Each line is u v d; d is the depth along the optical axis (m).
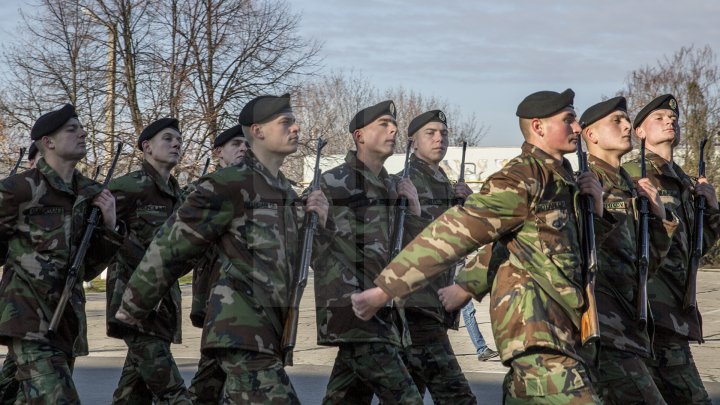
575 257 4.61
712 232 6.66
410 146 6.67
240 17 26.75
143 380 6.94
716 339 12.73
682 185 6.58
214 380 7.04
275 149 5.27
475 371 10.10
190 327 14.36
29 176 6.21
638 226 5.75
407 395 5.90
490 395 8.73
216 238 5.20
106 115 25.19
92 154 24.73
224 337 5.02
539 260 4.56
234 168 5.20
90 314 16.00
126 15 25.58
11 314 6.07
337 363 6.17
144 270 5.22
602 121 6.02
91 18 25.72
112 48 25.59
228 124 26.55
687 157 35.94
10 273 6.17
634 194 5.93
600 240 5.06
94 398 8.74
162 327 6.86
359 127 6.27
